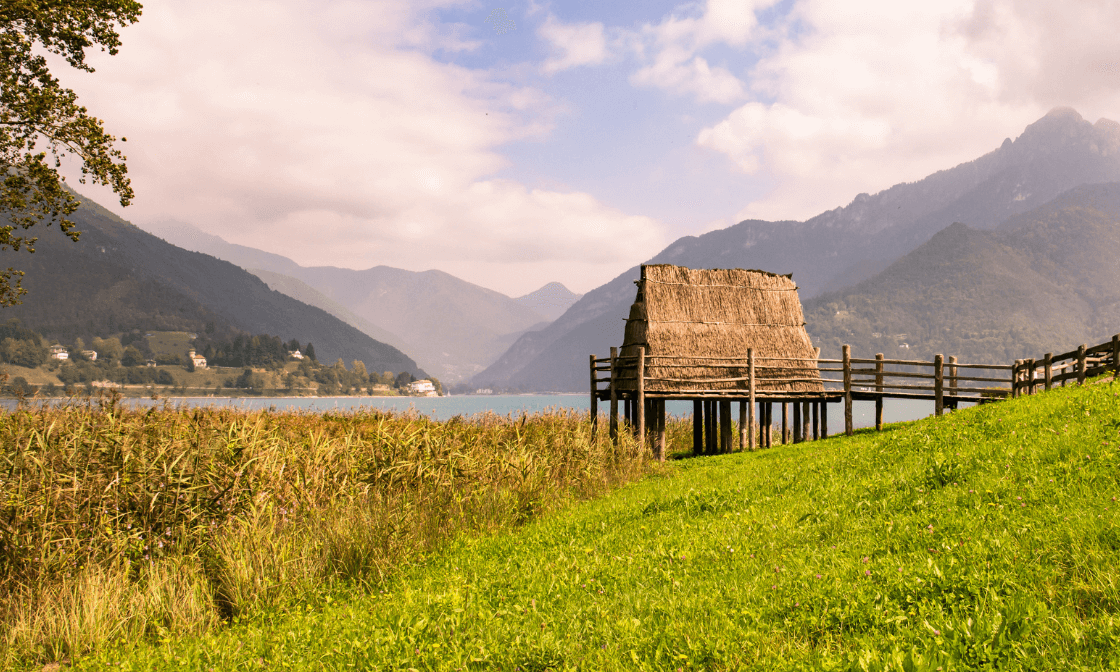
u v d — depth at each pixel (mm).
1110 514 6664
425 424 19516
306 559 10633
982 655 4773
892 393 24859
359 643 6762
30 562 9555
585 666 5793
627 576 8422
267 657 7090
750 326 29453
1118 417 10219
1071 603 5402
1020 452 9953
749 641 5742
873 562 7070
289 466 14023
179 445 13055
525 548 11250
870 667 4801
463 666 5945
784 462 17156
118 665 7176
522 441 19438
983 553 6535
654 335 27281
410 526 12586
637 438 24344
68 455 12227
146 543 10562
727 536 9609
